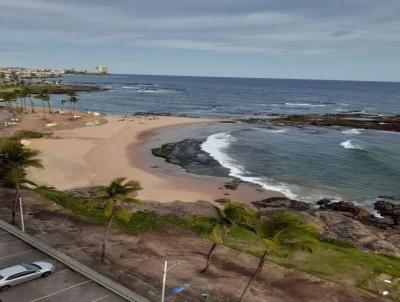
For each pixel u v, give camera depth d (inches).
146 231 1373.0
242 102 7706.7
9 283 938.7
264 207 1862.7
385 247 1422.2
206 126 4242.1
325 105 7298.2
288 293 1031.0
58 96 7485.2
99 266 1093.1
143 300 924.0
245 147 3171.8
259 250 1293.1
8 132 3218.5
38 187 1854.1
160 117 4830.2
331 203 1937.7
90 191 1929.1
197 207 1744.6
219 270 1130.0
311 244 816.9
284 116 5349.4
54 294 933.2
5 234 1250.6
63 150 2795.3
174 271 1103.6
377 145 3326.8
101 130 3700.8
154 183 2172.7
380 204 1941.4
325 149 3127.5
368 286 1105.4
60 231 1321.4
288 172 2479.1
